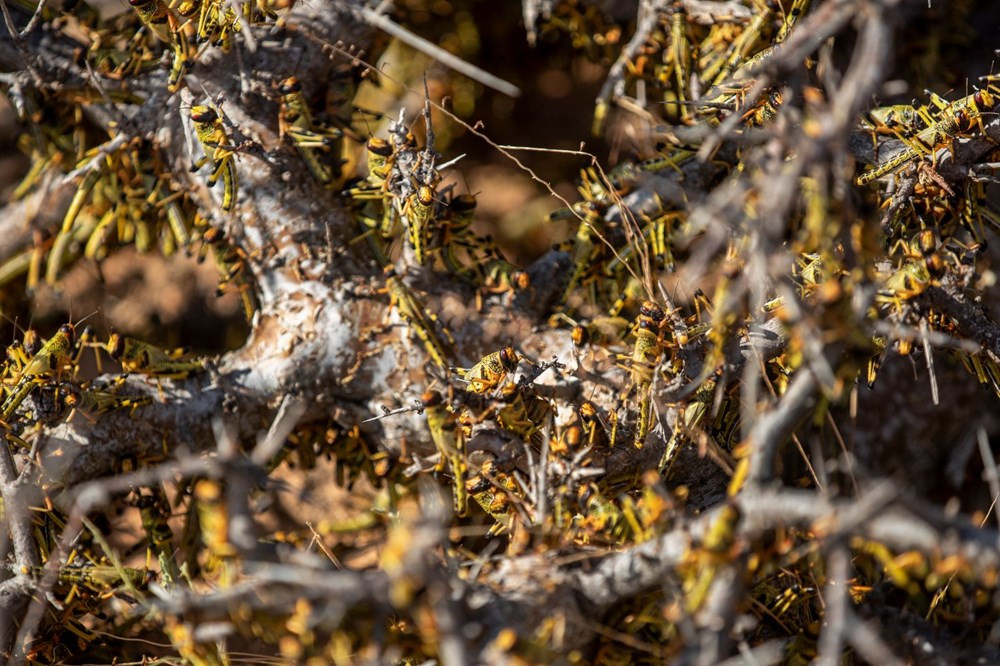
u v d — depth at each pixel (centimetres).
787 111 221
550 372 230
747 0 234
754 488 220
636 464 230
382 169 231
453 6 250
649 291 231
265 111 233
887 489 218
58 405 229
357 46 235
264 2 233
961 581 226
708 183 235
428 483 231
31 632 228
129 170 235
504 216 252
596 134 238
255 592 221
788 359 228
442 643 220
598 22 241
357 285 232
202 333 249
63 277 243
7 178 249
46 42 235
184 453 231
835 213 219
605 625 223
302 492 222
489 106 253
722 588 220
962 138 228
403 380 231
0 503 230
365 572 221
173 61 233
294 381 231
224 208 232
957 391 239
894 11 218
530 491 228
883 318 228
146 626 232
